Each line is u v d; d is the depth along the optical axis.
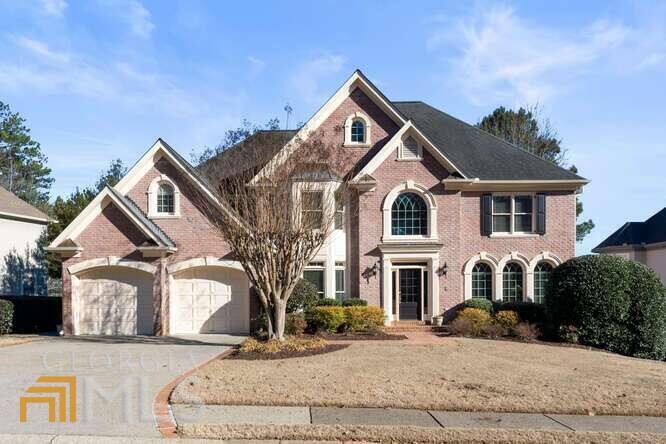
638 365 14.48
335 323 19.97
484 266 24.12
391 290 22.95
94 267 21.16
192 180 21.67
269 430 8.20
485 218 23.97
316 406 9.59
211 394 10.12
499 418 9.02
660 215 34.25
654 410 9.41
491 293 24.02
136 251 21.09
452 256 22.97
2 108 56.88
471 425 8.57
